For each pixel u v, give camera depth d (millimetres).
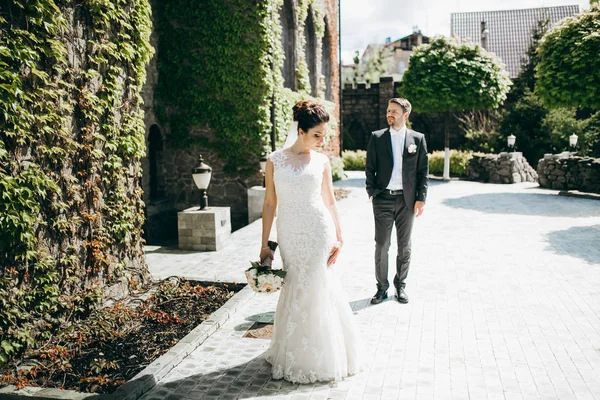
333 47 19078
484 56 17547
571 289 5559
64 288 4555
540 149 22375
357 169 23969
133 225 5629
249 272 3539
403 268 5148
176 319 4691
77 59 4742
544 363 3766
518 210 11367
